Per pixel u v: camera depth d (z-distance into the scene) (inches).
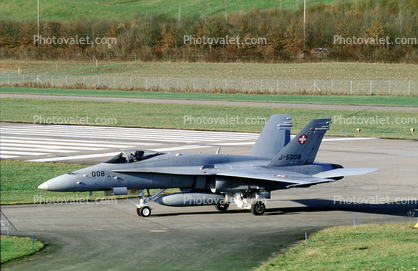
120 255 1865.2
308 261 1726.1
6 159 4411.9
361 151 5017.2
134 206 2908.5
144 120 7741.1
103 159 4431.6
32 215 2610.7
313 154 2933.1
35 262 1761.8
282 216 2657.5
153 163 2706.7
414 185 3501.5
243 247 1989.4
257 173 2657.5
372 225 2364.7
